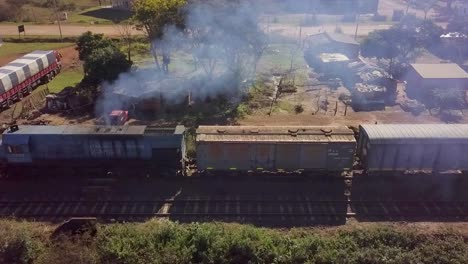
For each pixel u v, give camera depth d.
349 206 28.98
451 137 30.16
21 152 30.70
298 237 24.97
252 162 30.88
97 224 25.45
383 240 24.14
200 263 22.39
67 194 30.17
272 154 30.47
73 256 22.38
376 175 31.91
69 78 53.00
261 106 44.25
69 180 31.83
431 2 94.88
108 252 22.83
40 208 28.62
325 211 28.42
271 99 46.09
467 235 25.95
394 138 30.11
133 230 24.80
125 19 76.69
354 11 86.88
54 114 42.31
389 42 57.09
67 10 86.62
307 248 23.36
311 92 48.25
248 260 22.72
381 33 58.53
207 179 31.70
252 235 24.16
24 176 32.03
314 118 41.41
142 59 57.31
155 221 27.11
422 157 30.62
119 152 31.08
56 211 28.30
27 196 29.91
